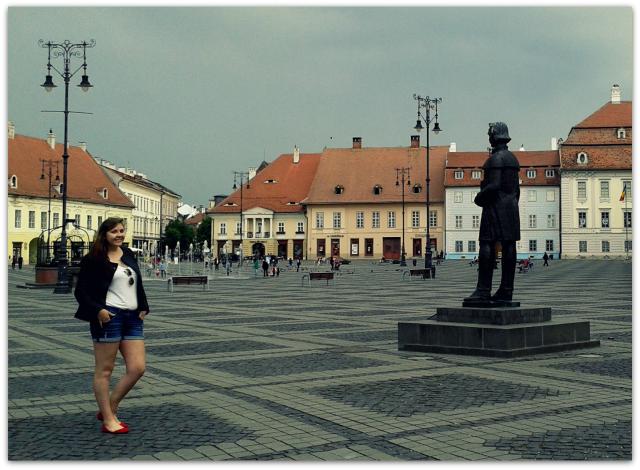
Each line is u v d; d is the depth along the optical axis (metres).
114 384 11.09
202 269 77.88
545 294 31.73
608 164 103.38
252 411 9.28
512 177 14.86
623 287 37.34
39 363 13.23
